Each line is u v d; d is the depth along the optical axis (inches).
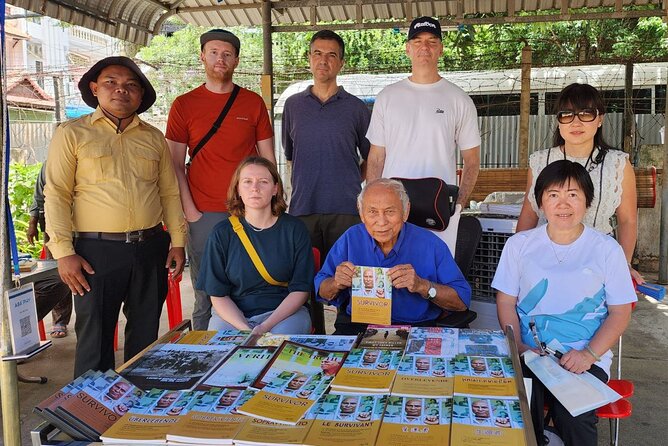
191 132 153.8
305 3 266.5
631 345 193.6
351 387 72.5
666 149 265.3
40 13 205.8
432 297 112.1
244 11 284.0
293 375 77.4
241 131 154.7
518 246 107.7
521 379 71.9
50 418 66.6
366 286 103.6
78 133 121.0
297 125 170.4
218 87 155.0
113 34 246.1
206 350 87.8
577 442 95.8
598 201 116.1
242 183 120.2
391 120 144.1
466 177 149.1
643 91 378.6
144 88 130.4
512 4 255.0
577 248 103.3
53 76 555.5
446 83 144.9
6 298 76.0
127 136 126.5
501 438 61.0
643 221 299.4
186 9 274.1
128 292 129.9
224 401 71.1
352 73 432.1
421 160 143.1
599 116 113.4
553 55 449.7
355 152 171.6
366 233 121.2
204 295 160.9
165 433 64.5
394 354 82.8
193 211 154.8
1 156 79.3
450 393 70.8
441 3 269.9
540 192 103.1
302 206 170.9
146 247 128.4
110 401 71.7
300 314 124.3
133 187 125.1
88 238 122.9
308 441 61.5
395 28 263.9
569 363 98.2
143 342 133.0
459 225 136.8
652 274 291.4
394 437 61.9
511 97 396.8
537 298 104.7
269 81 271.4
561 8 251.8
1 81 78.9
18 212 268.8
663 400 151.9
